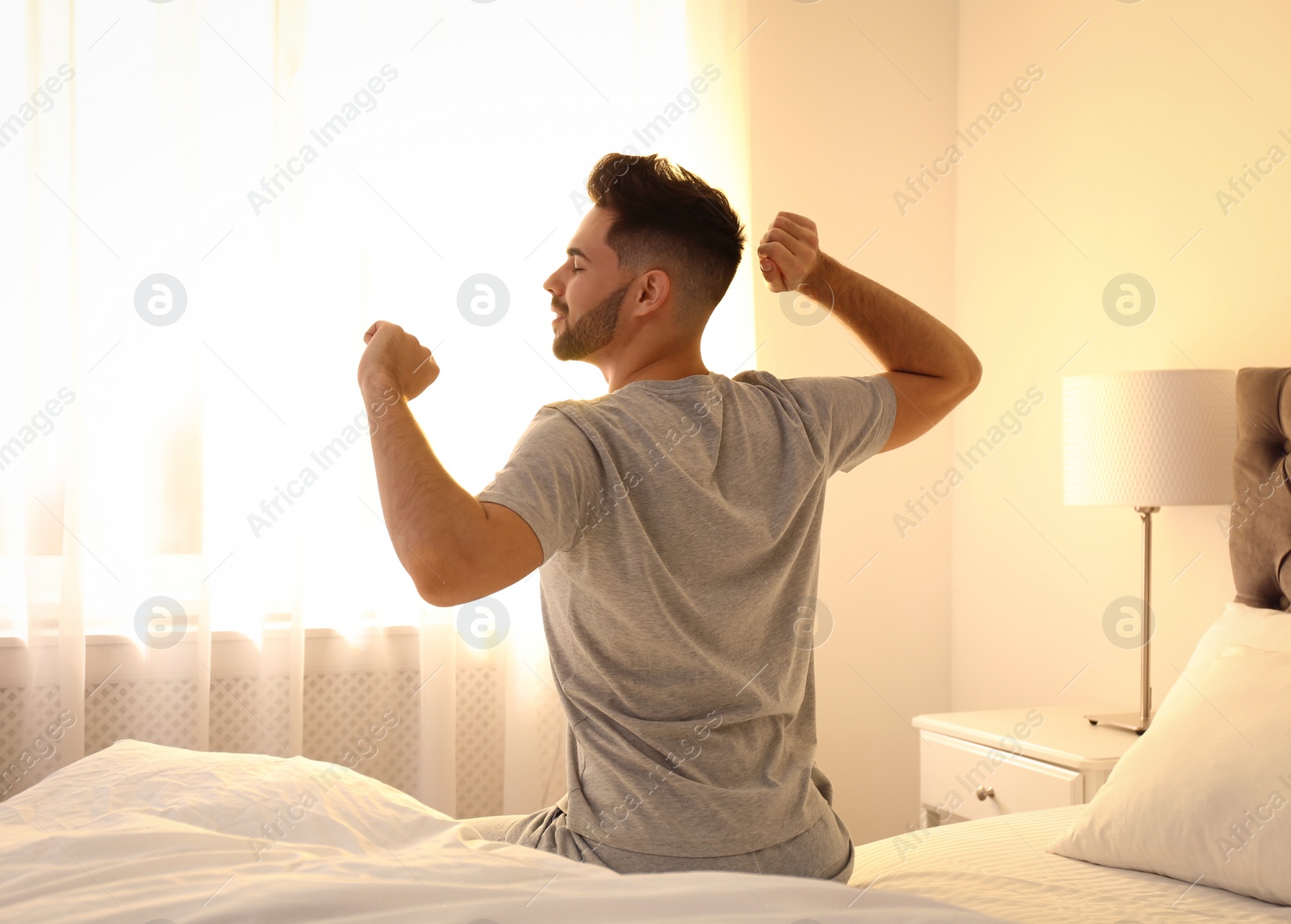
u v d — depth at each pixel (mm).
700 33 2930
